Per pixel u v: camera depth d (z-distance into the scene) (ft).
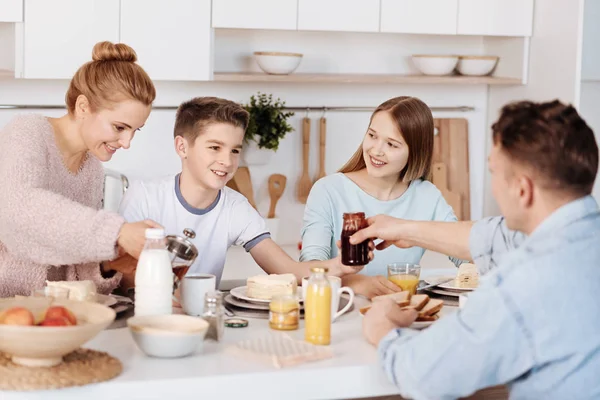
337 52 13.69
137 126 7.18
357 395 5.69
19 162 6.84
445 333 5.25
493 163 5.44
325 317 6.14
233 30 13.20
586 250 5.19
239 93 13.34
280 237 13.75
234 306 7.17
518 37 13.38
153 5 11.81
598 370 5.18
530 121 5.22
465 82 13.30
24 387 5.00
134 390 5.21
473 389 5.27
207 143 7.73
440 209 9.40
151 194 8.09
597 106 13.38
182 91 13.12
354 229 7.43
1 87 12.46
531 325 5.09
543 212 5.33
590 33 12.34
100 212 6.48
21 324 5.20
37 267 7.33
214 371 5.46
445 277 8.53
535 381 5.26
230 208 8.31
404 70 14.02
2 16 11.27
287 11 12.28
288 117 13.43
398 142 8.71
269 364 5.60
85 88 7.06
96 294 6.73
